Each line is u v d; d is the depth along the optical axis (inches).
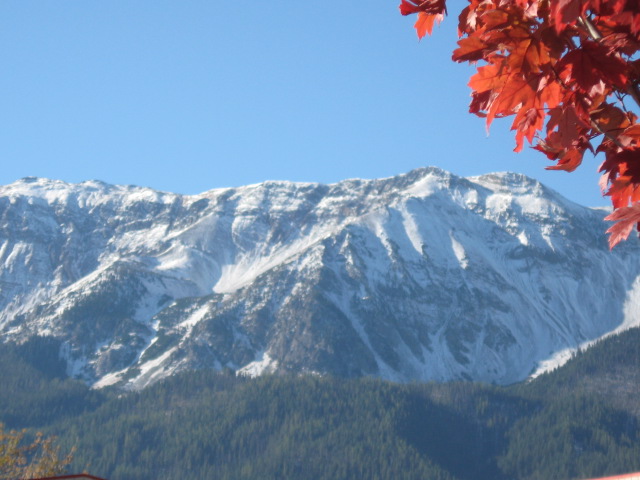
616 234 204.7
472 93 214.5
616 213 206.4
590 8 182.9
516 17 206.8
